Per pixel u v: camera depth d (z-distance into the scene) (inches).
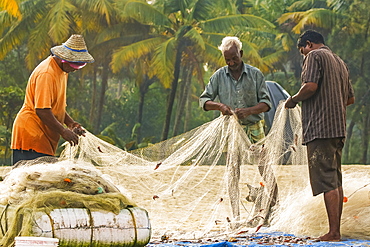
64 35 1477.6
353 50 1942.7
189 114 2245.3
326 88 294.8
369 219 305.4
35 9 1553.9
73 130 324.2
